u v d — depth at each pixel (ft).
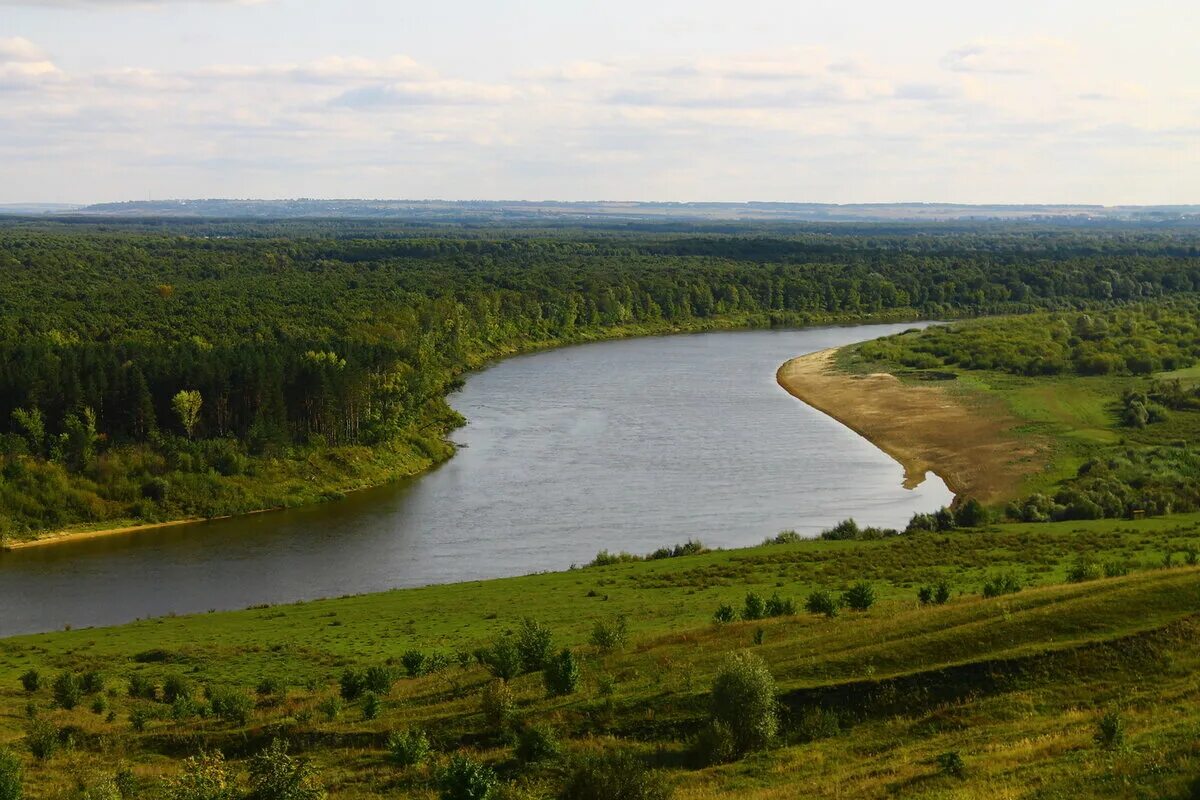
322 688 193.67
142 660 221.87
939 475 413.59
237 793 124.47
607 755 130.41
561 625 226.79
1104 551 272.10
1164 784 110.11
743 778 132.46
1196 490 352.69
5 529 342.23
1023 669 149.07
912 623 171.53
